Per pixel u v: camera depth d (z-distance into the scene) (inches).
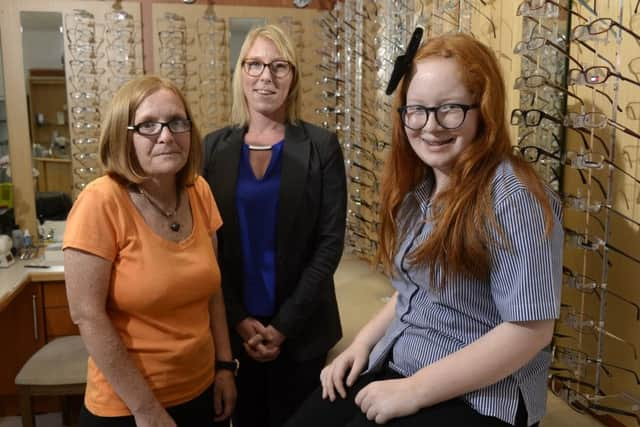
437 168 46.7
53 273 100.1
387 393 44.6
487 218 41.6
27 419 88.4
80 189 123.6
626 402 64.1
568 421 66.0
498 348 41.8
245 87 71.8
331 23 128.8
